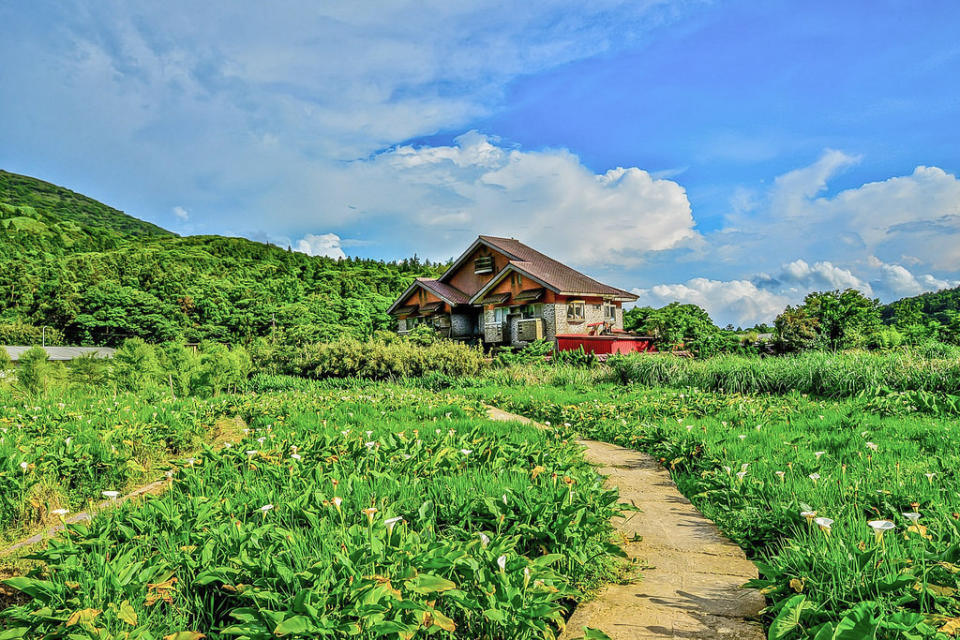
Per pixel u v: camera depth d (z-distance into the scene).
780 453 7.63
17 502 6.06
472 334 41.56
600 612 3.84
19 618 3.25
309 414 12.55
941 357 15.43
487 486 5.61
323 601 3.06
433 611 3.07
